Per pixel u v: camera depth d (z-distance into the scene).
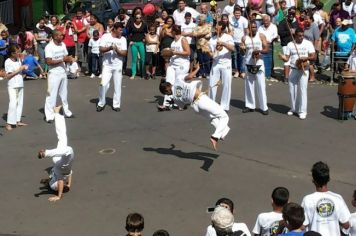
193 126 14.48
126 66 21.02
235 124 14.55
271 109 15.79
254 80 15.26
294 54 14.66
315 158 12.20
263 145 13.03
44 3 32.06
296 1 24.12
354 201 7.44
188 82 11.38
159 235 6.59
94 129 14.41
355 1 26.69
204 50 15.55
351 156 12.29
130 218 7.00
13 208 10.24
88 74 20.78
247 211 9.86
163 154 12.60
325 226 7.40
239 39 18.91
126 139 13.63
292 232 6.47
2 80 20.02
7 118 14.88
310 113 15.37
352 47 17.94
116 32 15.51
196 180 11.22
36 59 20.20
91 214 9.94
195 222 9.56
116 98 15.93
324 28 20.70
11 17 31.80
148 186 11.01
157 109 16.03
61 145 10.34
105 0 26.25
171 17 19.09
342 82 14.55
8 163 12.33
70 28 20.78
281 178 11.20
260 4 21.12
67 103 15.59
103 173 11.66
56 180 10.57
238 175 11.40
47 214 9.98
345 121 14.66
